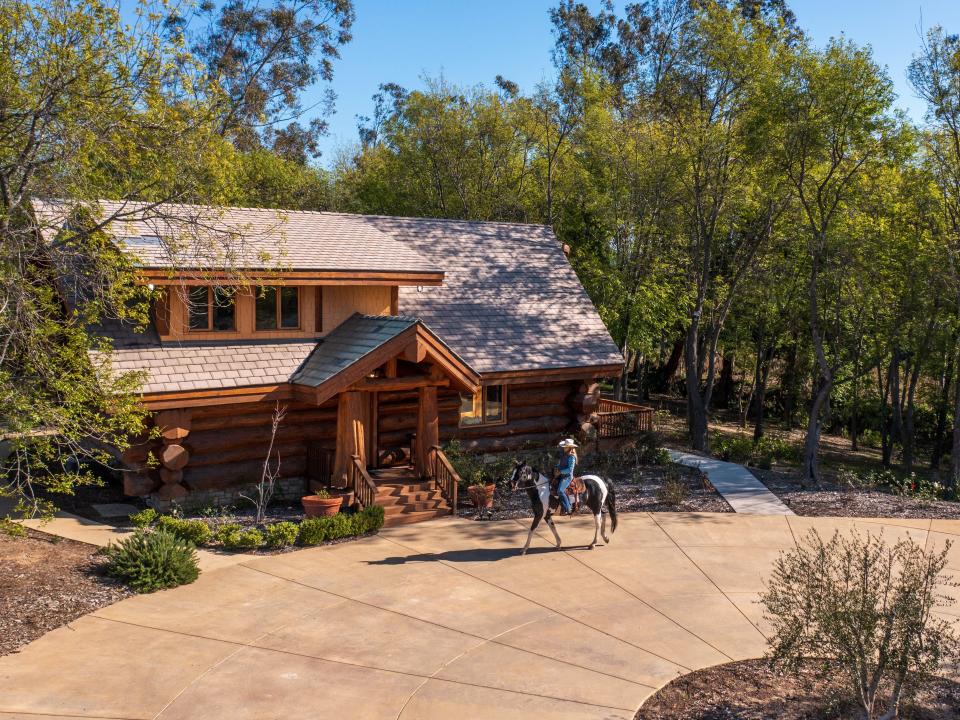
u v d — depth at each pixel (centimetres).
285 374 1898
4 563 1409
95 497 1927
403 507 1862
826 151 2555
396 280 2067
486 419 2316
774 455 3438
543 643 1202
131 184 1536
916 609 934
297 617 1281
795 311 3759
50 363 1277
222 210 1652
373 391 2083
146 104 1462
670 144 3350
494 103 4441
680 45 3256
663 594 1416
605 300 3512
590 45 5003
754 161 2895
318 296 2078
